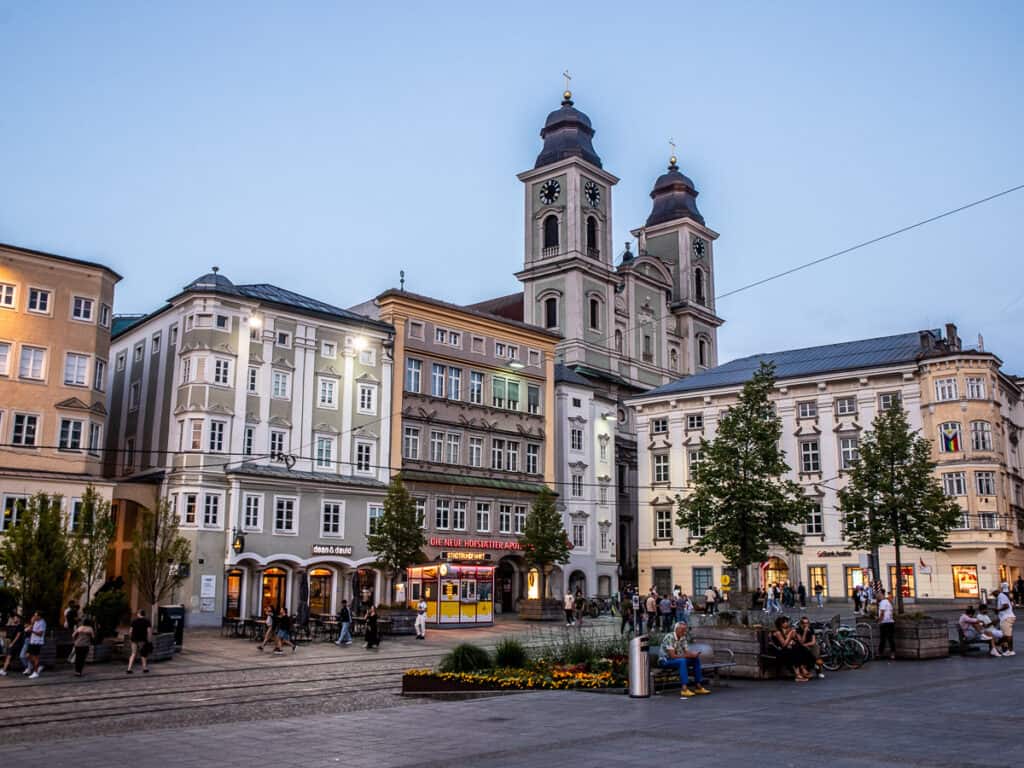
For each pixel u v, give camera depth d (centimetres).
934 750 1342
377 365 6212
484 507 6738
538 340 7388
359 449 6012
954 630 3891
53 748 1478
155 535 3728
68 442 5012
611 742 1455
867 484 4078
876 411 6844
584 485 7644
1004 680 2248
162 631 3725
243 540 5259
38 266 5025
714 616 4316
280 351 5731
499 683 2205
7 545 3262
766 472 3291
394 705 2148
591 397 7906
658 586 7625
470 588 5269
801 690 2092
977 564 6288
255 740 1537
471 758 1351
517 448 7088
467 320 6844
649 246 11281
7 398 4834
